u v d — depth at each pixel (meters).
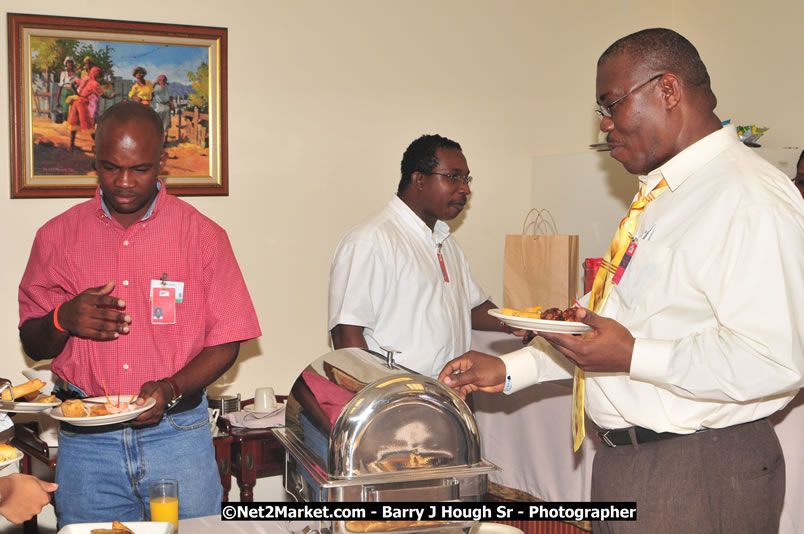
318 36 3.40
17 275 2.96
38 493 1.37
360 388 1.28
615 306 1.60
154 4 3.11
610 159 3.51
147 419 1.76
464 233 3.81
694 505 1.48
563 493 2.77
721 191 1.44
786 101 3.55
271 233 3.37
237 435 2.81
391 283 2.46
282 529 1.51
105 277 1.94
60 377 1.98
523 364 1.78
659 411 1.50
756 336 1.35
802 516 2.07
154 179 1.91
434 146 2.55
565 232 3.75
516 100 3.87
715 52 3.94
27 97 2.93
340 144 3.47
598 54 4.05
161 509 1.48
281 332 3.41
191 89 3.18
